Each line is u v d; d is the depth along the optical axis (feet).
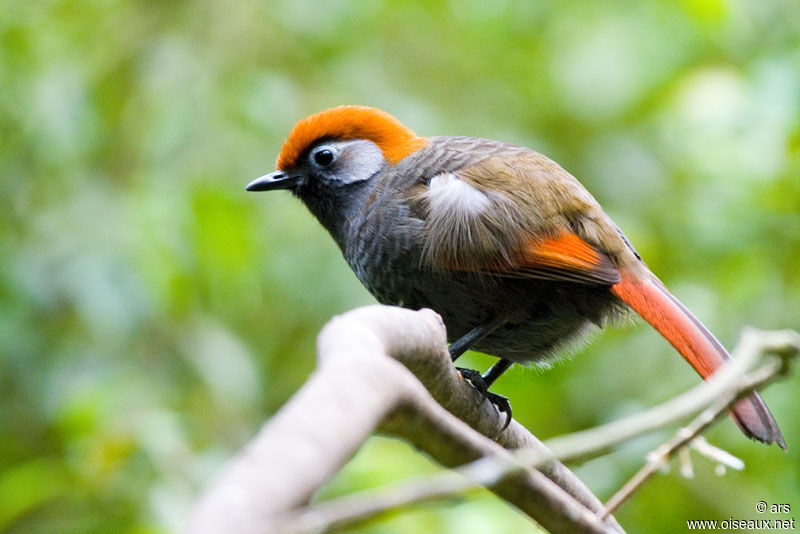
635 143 48.42
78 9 43.16
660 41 49.49
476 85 49.21
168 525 31.60
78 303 38.34
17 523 38.17
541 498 15.08
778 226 39.96
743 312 40.04
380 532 31.32
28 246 39.32
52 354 40.47
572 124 50.90
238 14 43.96
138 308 38.01
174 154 40.63
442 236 25.84
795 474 39.81
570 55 50.96
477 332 26.66
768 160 39.19
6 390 40.63
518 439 24.03
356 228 28.22
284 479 10.50
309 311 42.47
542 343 27.76
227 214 37.24
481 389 25.09
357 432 11.73
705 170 41.16
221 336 40.32
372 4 46.47
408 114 44.68
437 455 13.92
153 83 42.16
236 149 40.83
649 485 40.68
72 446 35.29
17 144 40.57
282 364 45.37
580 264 25.43
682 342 24.08
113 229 38.99
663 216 45.39
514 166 26.96
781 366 15.47
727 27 39.50
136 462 34.83
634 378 41.96
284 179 29.84
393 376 12.87
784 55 39.81
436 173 27.37
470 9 49.03
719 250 40.86
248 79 41.65
